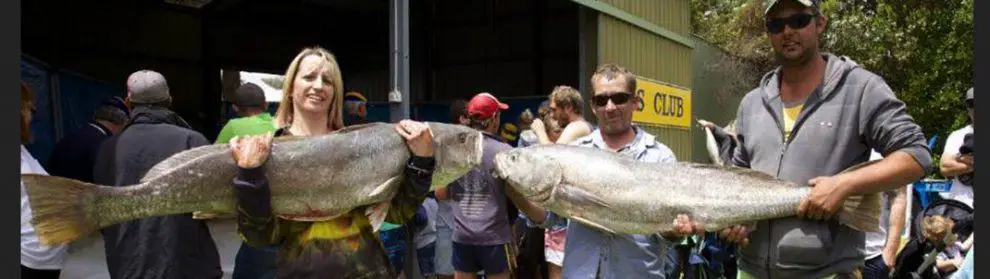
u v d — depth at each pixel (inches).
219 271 156.3
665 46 457.1
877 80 107.0
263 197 90.2
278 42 617.6
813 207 105.3
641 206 114.9
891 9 719.1
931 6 696.4
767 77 122.4
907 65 703.7
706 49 550.9
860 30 716.0
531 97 529.0
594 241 131.6
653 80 434.0
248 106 181.5
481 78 601.3
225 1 548.7
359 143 97.6
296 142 96.0
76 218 89.7
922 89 685.3
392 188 99.1
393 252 226.8
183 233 145.4
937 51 683.4
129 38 505.0
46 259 149.6
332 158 96.0
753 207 110.8
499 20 588.1
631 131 140.9
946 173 184.9
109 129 223.8
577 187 117.1
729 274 154.9
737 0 791.7
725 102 583.5
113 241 144.8
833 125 108.6
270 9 588.4
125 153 146.1
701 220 113.4
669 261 153.4
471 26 606.9
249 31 591.5
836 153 108.3
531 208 135.2
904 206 179.8
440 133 103.5
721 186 113.7
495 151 191.8
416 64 635.5
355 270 96.8
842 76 109.3
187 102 547.2
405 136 97.8
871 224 105.9
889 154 103.3
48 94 367.6
